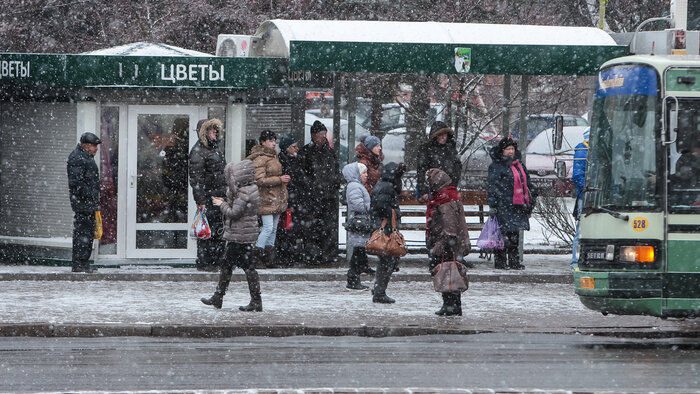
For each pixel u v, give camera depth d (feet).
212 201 121.19
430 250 94.84
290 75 130.00
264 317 91.97
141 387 65.21
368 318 92.38
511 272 123.65
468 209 151.23
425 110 169.07
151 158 126.72
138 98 125.80
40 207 127.65
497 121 174.40
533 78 180.14
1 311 93.15
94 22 230.07
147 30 216.95
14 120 128.57
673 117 82.58
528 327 89.45
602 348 81.76
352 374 70.08
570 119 217.36
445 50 121.90
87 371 70.74
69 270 121.19
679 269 82.53
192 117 127.44
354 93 130.52
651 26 191.83
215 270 122.21
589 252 85.15
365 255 110.01
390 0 197.88
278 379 68.13
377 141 119.55
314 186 126.93
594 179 86.99
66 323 86.79
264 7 219.61
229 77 123.24
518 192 125.59
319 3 207.21
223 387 65.41
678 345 83.46
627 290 82.79
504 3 188.55
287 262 127.75
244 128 127.75
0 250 129.59
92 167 118.32
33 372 70.23
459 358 76.69
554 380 68.13
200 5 215.10
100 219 119.96
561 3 197.77
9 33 224.74
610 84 86.99
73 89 124.26
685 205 82.94
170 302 100.83
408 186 156.25
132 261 125.70
